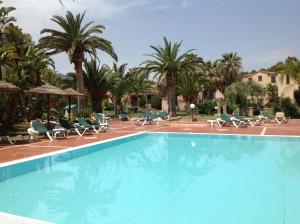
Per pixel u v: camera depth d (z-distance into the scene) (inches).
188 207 266.2
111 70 1454.2
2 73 951.6
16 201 287.6
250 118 1169.4
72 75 1405.0
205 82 1993.1
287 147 586.6
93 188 331.0
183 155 535.8
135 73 1440.7
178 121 1129.4
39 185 342.3
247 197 290.4
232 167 428.5
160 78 1337.4
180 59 1382.9
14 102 851.4
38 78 1027.3
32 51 1107.9
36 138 661.3
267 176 372.2
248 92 1427.2
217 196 296.2
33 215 252.7
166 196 300.0
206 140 700.0
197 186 334.6
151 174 397.4
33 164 432.1
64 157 495.2
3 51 895.7
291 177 365.7
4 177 372.5
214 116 1393.9
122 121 1234.0
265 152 541.3
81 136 716.0
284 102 1397.6
